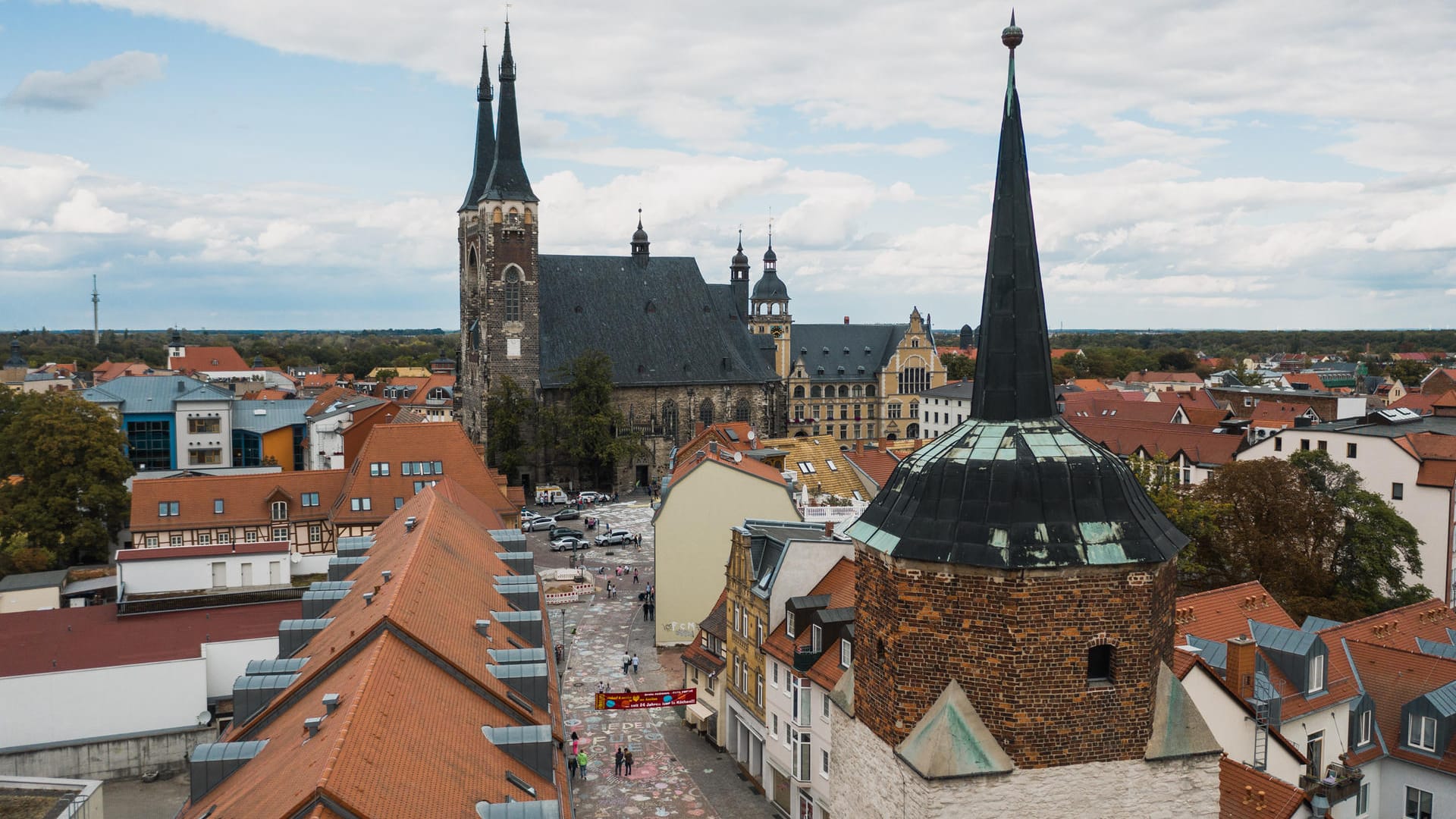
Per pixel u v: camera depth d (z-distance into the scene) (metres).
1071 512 18.28
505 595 50.84
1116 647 18.14
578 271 181.62
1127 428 135.00
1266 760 36.59
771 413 191.38
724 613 68.94
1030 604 17.83
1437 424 109.69
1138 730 18.27
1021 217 19.38
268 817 23.47
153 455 157.12
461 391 182.25
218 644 64.12
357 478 102.94
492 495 105.19
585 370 167.38
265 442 160.50
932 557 18.25
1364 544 83.69
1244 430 128.38
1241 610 48.25
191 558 80.56
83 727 60.53
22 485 109.81
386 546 57.22
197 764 32.41
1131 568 18.06
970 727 18.02
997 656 18.00
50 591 85.25
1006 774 17.81
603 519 144.38
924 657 18.69
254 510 102.00
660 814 55.34
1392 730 44.22
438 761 27.94
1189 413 155.50
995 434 19.25
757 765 60.00
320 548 102.94
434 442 106.56
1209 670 35.00
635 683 76.75
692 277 191.88
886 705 19.41
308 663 39.16
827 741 49.44
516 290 165.50
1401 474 96.06
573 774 60.28
